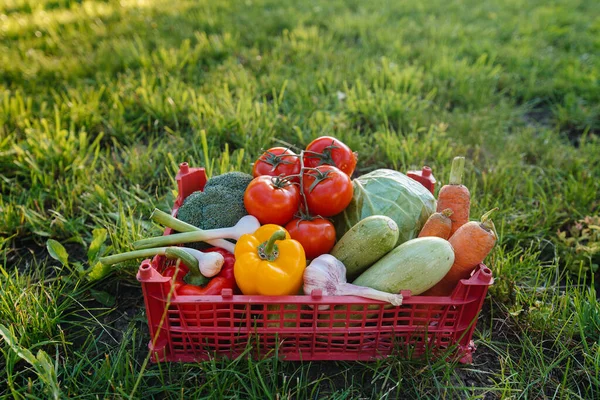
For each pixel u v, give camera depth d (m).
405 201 0.77
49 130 1.21
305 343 0.74
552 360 0.78
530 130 1.34
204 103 1.30
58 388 0.66
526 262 0.91
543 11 2.45
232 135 1.22
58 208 1.00
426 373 0.73
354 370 0.74
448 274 0.72
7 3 2.30
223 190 0.80
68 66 1.57
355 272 0.72
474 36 2.04
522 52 1.86
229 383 0.71
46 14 2.18
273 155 0.80
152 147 1.24
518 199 1.11
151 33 1.92
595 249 0.92
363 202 0.77
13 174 1.11
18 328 0.75
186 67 1.65
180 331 0.70
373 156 1.20
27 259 0.93
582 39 2.06
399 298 0.66
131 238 0.90
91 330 0.79
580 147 1.29
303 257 0.69
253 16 2.15
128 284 0.87
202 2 2.35
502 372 0.72
